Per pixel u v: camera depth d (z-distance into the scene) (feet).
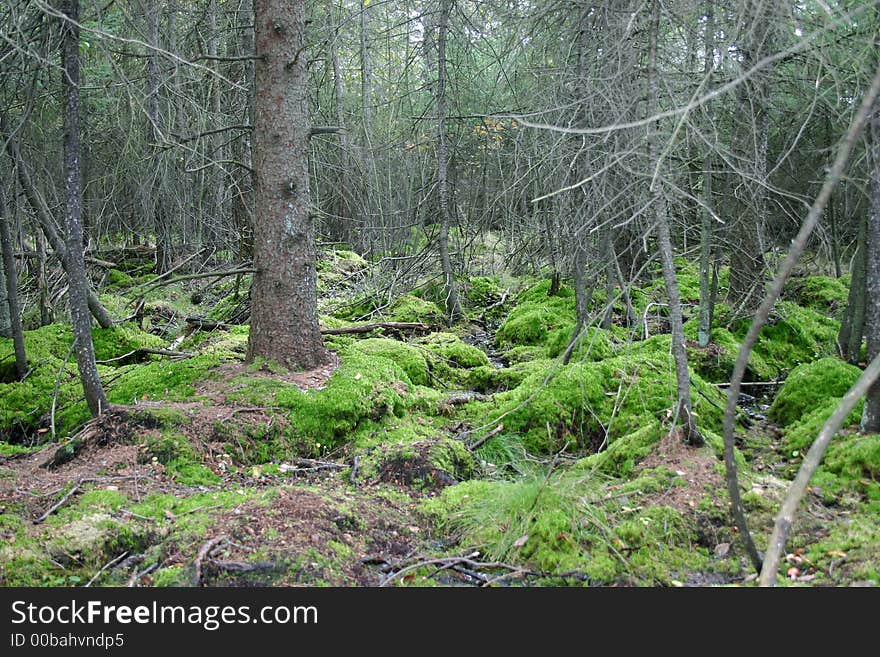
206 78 29.94
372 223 40.98
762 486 13.19
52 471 14.06
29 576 10.48
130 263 41.06
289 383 17.42
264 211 18.17
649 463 14.33
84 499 12.59
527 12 21.02
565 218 19.99
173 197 35.40
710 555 11.81
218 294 33.45
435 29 31.63
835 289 29.43
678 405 14.58
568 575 11.38
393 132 41.27
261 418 16.10
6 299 22.04
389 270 33.88
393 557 12.14
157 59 21.65
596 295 27.76
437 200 35.17
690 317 26.81
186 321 27.48
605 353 21.34
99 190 38.93
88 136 33.06
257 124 18.07
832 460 13.97
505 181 35.29
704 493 12.96
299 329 18.57
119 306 30.17
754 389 20.81
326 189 46.24
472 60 32.01
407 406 18.19
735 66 14.39
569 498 13.01
